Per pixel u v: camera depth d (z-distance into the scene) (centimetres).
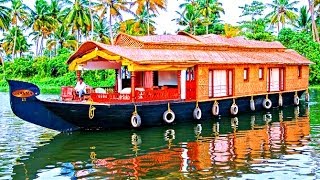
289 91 2888
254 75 2612
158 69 2048
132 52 2064
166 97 2091
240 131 1930
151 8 4978
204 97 2247
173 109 2067
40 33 6812
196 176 1219
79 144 1678
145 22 5456
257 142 1672
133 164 1366
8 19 5669
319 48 4881
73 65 2197
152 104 1962
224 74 2412
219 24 5725
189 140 1731
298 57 3103
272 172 1243
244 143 1656
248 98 2562
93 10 5309
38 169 1336
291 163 1337
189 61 2158
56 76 5916
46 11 6169
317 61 4731
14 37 6650
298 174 1219
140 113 1945
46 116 1805
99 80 5159
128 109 1894
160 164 1359
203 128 2008
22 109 1745
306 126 2041
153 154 1497
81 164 1382
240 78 2500
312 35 5456
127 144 1664
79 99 2053
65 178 1234
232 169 1283
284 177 1194
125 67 2405
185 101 2123
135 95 1961
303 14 5916
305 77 3084
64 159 1454
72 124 1880
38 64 6166
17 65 6275
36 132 1991
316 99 3384
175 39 2398
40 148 1631
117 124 1930
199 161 1386
